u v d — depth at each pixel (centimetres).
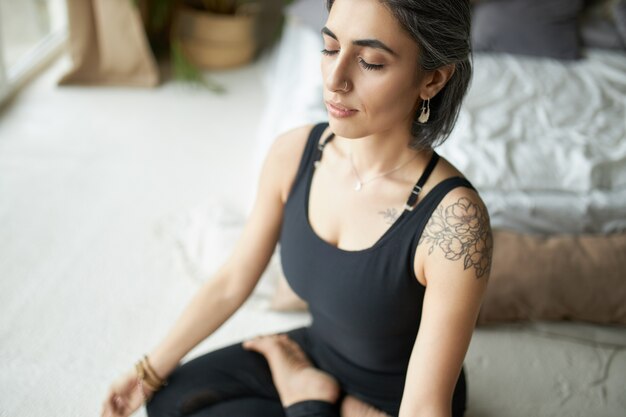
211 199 244
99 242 217
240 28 346
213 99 322
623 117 230
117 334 183
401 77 91
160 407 126
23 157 258
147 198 242
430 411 100
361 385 124
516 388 172
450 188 101
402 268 104
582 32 284
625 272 184
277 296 192
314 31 289
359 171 109
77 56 314
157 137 284
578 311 185
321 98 223
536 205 190
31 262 205
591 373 178
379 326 111
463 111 219
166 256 214
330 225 112
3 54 293
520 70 257
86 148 269
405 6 85
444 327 100
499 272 184
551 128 217
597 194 193
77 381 167
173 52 329
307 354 134
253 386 129
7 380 165
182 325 127
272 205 123
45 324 183
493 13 276
